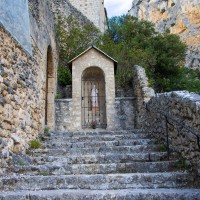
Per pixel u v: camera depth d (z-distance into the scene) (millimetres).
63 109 12625
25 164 5293
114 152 6145
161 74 20344
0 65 5008
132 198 3650
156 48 20766
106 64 13180
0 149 4727
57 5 16578
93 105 14320
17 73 6012
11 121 5445
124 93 14305
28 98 6844
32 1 7930
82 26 18375
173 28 43531
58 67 14938
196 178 4273
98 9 24625
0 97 4930
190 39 39250
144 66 15766
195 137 4359
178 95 5234
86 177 4375
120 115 12531
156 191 3770
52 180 4332
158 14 49156
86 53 13305
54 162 5367
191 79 22203
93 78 14500
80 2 24781
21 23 6527
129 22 21859
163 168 4914
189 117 4652
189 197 3586
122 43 18078
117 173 4809
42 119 8445
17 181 4305
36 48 8070
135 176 4383
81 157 5543
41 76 8672
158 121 6863
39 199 3686
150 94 9805
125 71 14734
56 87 13422
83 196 3689
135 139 7027
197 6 40594
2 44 5160
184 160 4906
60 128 12359
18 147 5730
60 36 16078
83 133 8023
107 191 3852
